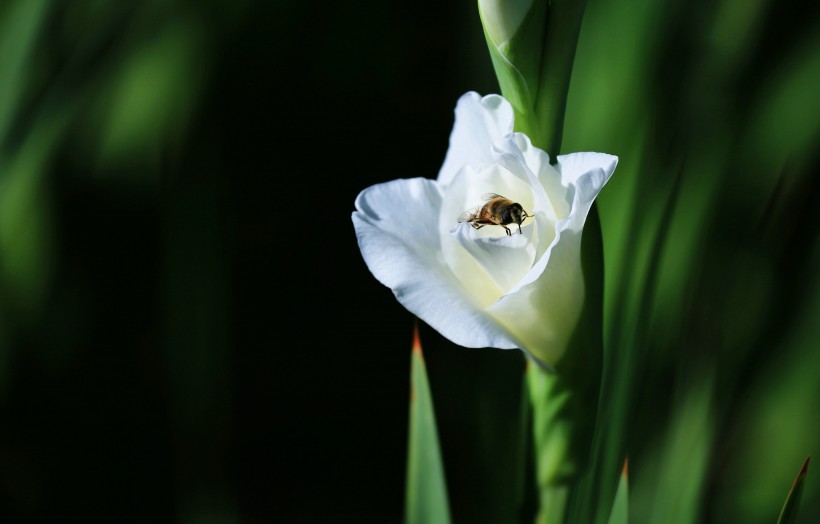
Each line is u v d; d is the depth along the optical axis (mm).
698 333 892
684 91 918
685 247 906
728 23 930
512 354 934
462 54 1044
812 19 950
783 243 945
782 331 957
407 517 779
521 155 704
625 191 876
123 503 1196
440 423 1187
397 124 1436
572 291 712
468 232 714
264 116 1390
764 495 1032
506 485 891
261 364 1324
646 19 918
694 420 864
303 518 1210
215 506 1047
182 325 1042
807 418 1012
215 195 1089
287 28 1307
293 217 1401
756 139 936
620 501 750
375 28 1376
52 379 1187
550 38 707
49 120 1008
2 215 1030
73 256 1214
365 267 1396
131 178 1215
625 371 810
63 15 1005
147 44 1111
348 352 1346
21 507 1156
